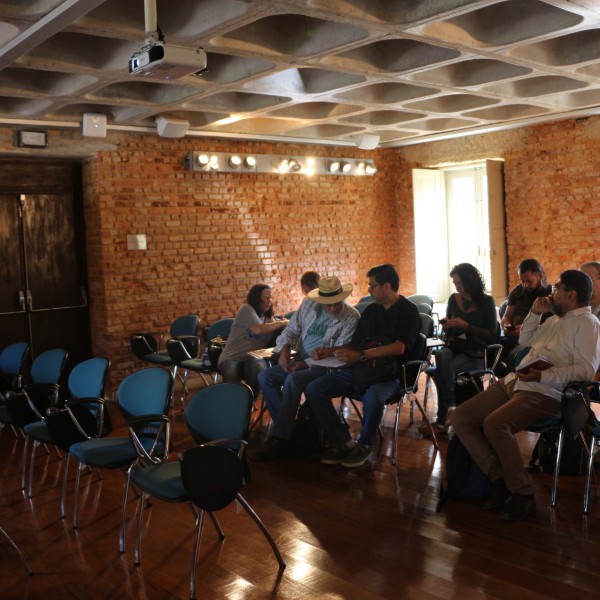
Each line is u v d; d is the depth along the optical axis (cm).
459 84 682
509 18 532
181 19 483
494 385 468
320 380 550
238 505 480
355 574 372
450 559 384
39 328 844
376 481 514
